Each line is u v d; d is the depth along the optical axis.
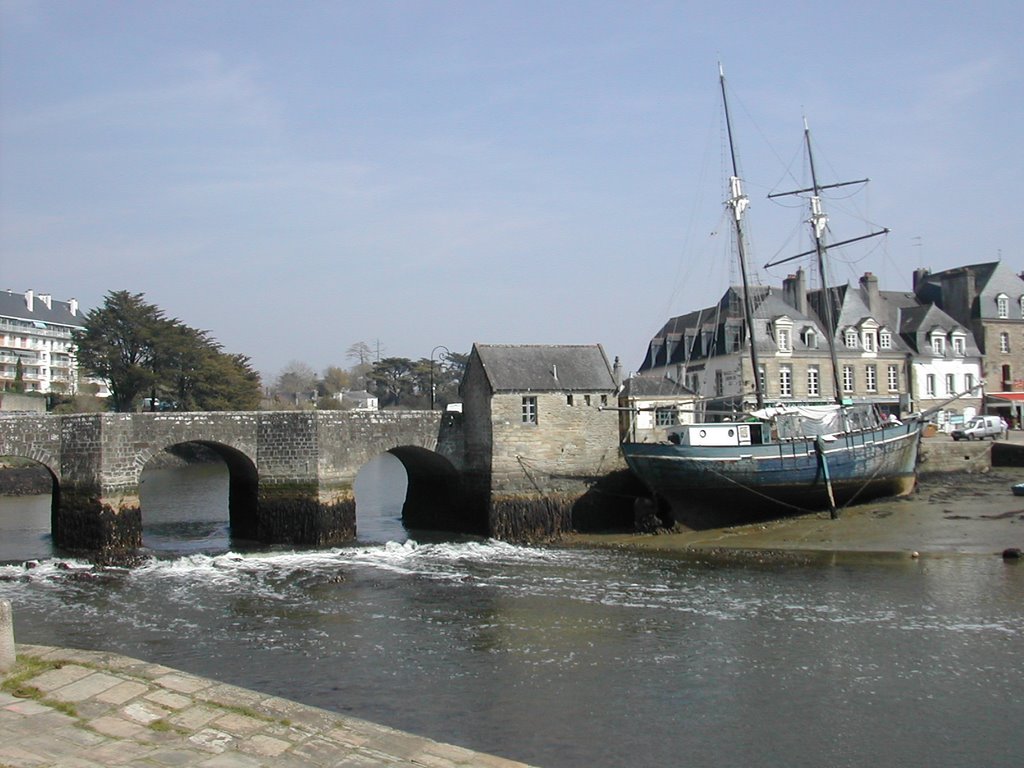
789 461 32.53
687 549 29.34
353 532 32.72
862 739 13.23
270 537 31.89
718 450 32.06
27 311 102.69
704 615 20.39
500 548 30.70
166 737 10.12
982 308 58.66
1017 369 59.12
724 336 51.50
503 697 15.16
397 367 107.88
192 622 20.48
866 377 53.44
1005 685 15.25
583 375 35.47
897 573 24.16
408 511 40.38
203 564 27.62
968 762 12.43
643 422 42.19
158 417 31.03
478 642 18.53
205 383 74.25
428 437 34.75
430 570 26.45
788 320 51.09
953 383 56.22
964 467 42.09
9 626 12.07
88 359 69.50
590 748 13.01
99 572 26.31
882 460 34.56
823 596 21.92
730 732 13.56
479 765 9.93
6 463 56.38
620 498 35.06
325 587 24.11
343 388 134.50
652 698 15.02
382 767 9.74
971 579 23.03
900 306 60.44
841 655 17.09
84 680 11.66
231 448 32.28
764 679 15.87
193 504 46.69
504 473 33.56
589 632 19.16
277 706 11.38
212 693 11.62
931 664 16.41
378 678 16.25
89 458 30.27
